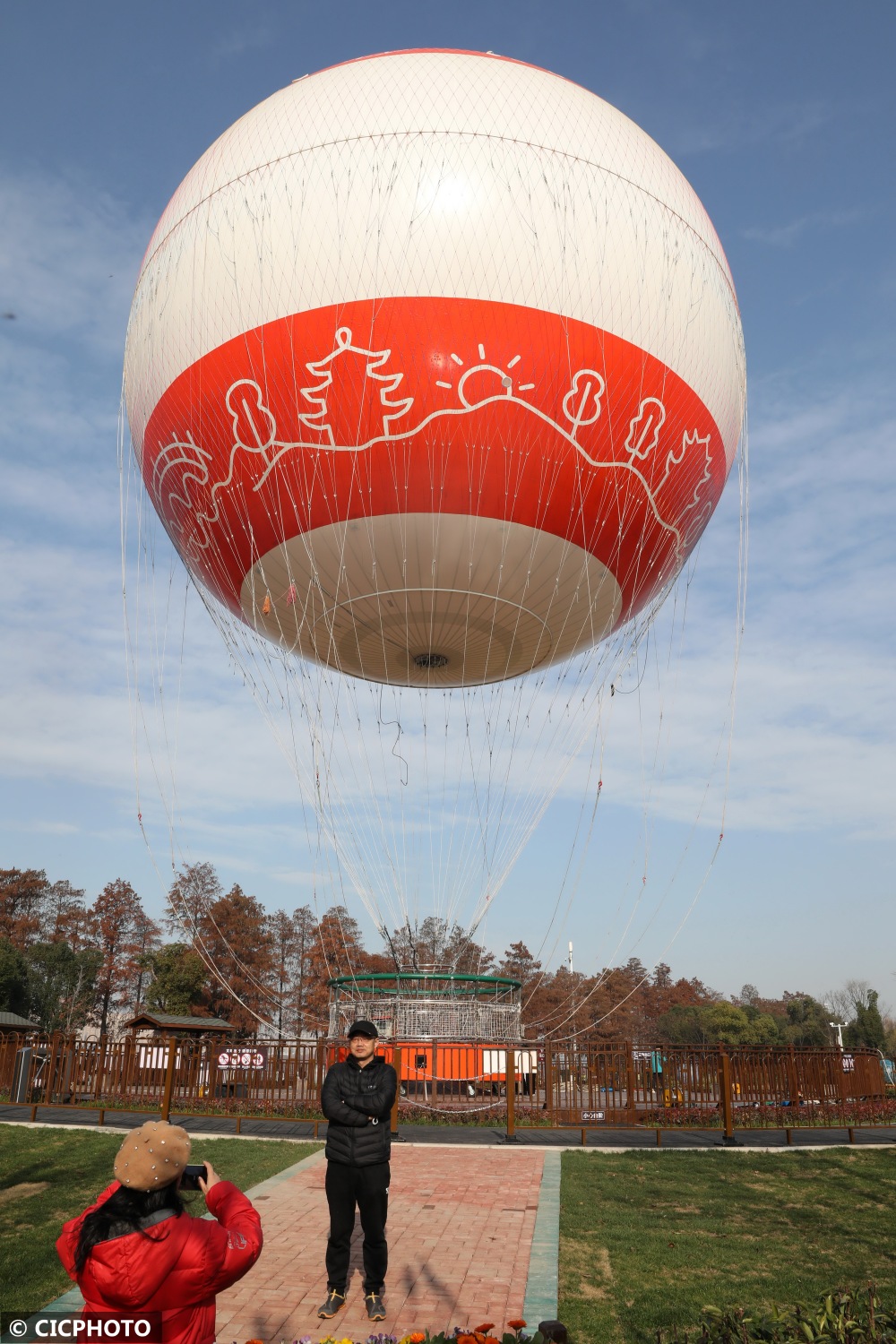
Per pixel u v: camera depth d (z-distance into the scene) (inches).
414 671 1008.2
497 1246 407.8
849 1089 901.2
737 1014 3447.3
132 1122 748.6
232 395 716.0
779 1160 622.5
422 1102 875.4
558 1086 808.3
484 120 679.7
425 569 796.0
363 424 687.7
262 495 765.3
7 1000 2490.2
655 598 995.3
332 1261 325.4
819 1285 360.8
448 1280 361.7
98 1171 565.3
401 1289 351.3
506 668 1005.2
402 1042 967.0
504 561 787.4
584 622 926.4
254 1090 864.9
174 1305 171.0
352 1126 328.5
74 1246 171.8
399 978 1039.6
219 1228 179.0
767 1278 370.3
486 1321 321.1
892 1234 442.6
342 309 658.8
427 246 649.6
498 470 714.2
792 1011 4109.3
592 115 729.0
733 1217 472.7
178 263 732.0
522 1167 592.4
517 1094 949.8
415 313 652.7
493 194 657.6
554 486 734.5
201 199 729.0
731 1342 242.2
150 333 772.6
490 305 654.5
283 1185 526.0
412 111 681.0
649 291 701.9
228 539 842.2
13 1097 895.7
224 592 948.0
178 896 2812.5
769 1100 850.8
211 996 2778.1
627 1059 786.2
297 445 713.6
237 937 2773.1
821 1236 437.1
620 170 704.4
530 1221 450.6
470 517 743.7
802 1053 877.8
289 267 667.4
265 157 696.4
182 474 805.2
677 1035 3516.2
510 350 663.8
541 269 659.4
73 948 3038.9
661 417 738.8
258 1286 351.6
